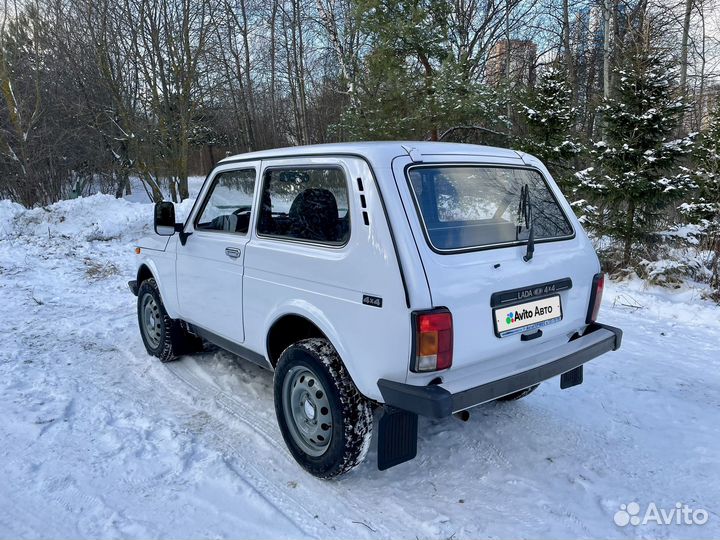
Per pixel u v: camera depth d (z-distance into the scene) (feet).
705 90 54.54
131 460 10.88
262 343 11.57
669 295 25.39
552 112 36.47
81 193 72.95
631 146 27.91
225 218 12.99
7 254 34.81
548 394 14.34
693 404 13.84
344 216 9.59
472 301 8.86
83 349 17.72
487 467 10.93
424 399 8.23
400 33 42.29
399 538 8.79
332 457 9.78
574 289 10.75
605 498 9.91
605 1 54.03
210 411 13.24
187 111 64.95
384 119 43.75
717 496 9.99
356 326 9.13
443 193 9.57
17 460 10.73
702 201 30.94
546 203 11.32
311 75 83.61
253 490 9.98
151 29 61.26
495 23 68.85
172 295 15.01
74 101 68.18
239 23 84.07
